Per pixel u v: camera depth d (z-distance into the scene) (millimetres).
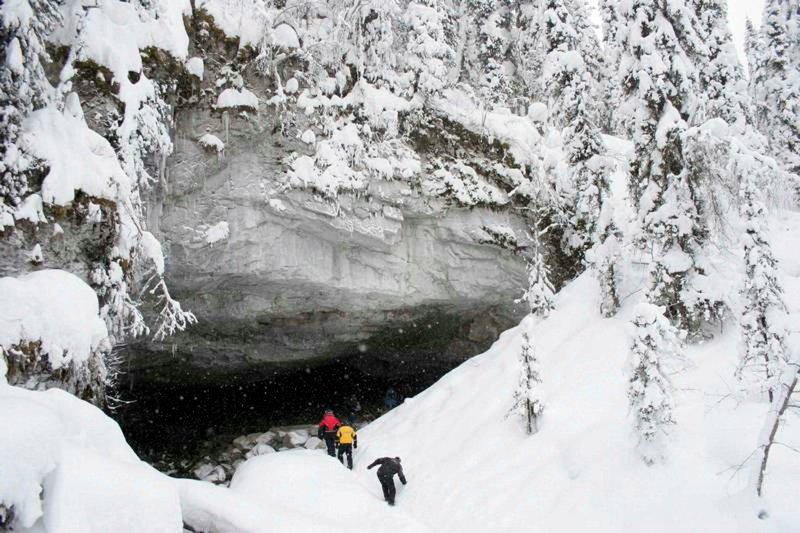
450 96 18672
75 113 9336
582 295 15727
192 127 13398
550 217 18844
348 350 21047
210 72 13547
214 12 13375
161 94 11711
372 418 22344
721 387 9445
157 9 11211
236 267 14750
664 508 7371
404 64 17875
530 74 25984
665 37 12141
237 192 14305
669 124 11883
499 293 19188
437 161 17531
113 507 5016
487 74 23812
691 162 11688
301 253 15828
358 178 15609
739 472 7449
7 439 4594
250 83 14234
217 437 20094
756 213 8758
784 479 7102
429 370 23516
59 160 8672
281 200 14828
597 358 12055
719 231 11859
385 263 17312
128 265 9727
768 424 6789
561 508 8258
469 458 10805
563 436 10008
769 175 10711
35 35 8406
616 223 13867
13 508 4523
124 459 6066
